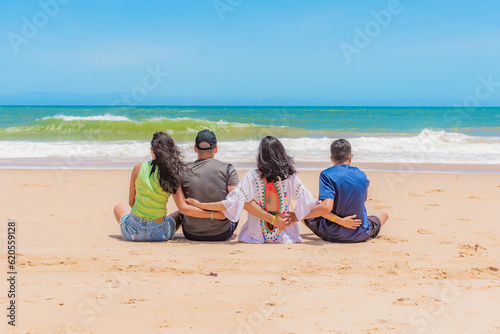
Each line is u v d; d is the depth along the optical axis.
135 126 23.98
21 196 8.02
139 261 4.06
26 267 3.80
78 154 15.60
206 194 4.89
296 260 4.21
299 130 27.61
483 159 14.95
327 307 2.95
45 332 2.47
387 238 5.18
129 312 2.81
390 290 3.33
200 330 2.55
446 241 5.04
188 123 25.09
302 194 4.82
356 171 4.96
